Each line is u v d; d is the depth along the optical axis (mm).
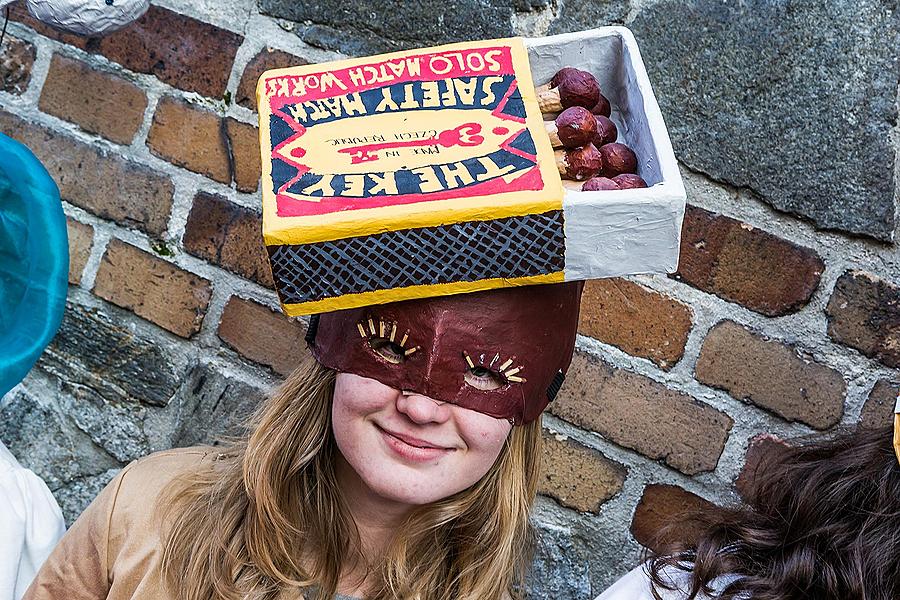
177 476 850
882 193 918
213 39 1035
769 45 925
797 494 759
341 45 1014
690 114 952
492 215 586
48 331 787
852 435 798
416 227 587
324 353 731
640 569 805
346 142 635
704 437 980
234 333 1062
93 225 1084
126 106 1062
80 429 1102
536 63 745
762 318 960
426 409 680
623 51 727
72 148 1080
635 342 987
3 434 1106
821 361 951
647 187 649
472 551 796
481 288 622
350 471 789
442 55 706
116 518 829
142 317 1083
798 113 928
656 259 610
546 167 604
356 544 805
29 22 1075
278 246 584
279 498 790
